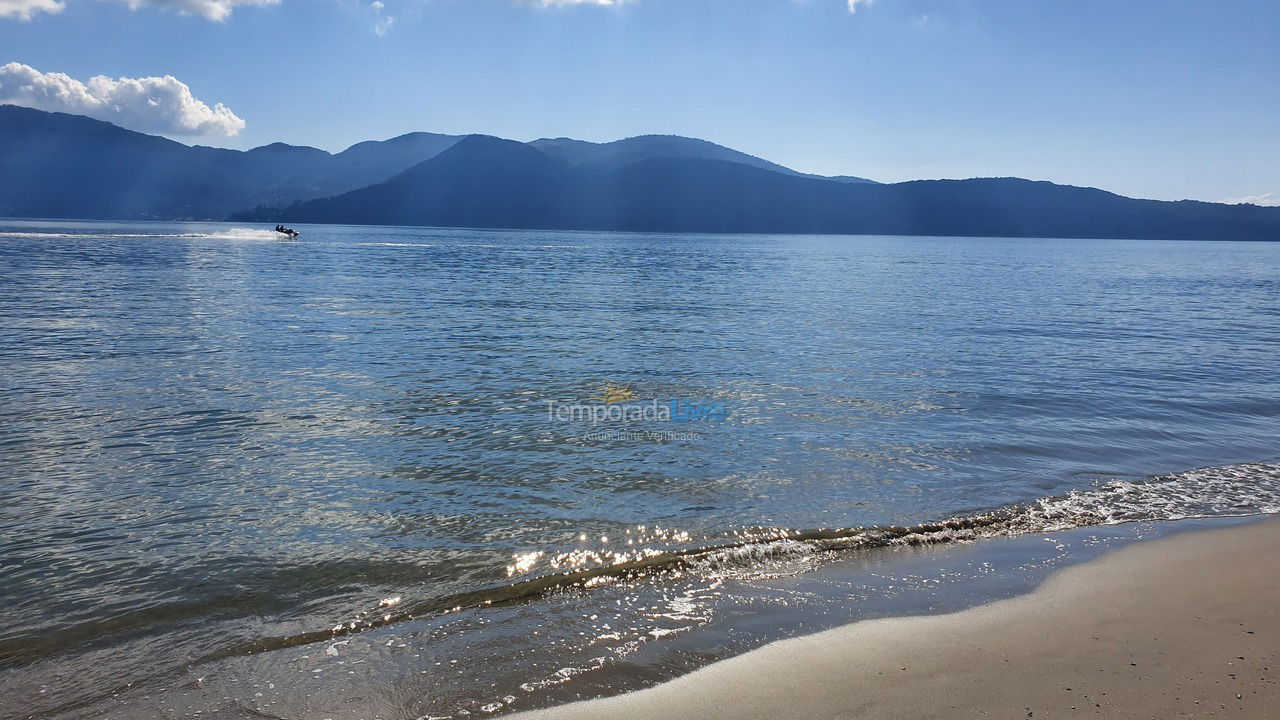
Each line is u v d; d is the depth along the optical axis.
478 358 20.86
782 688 5.54
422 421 13.95
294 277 48.62
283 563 7.98
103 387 16.36
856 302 39.41
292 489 10.27
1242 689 5.44
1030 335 27.22
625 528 8.92
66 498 9.85
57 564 7.93
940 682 5.58
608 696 5.48
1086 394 16.92
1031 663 5.84
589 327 27.89
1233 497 10.24
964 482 10.72
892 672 5.73
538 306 35.00
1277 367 21.11
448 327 27.12
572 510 9.52
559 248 121.94
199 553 8.22
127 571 7.78
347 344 22.84
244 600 7.15
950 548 8.41
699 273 64.25
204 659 6.12
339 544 8.48
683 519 9.21
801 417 14.48
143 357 20.05
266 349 21.69
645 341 24.53
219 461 11.45
